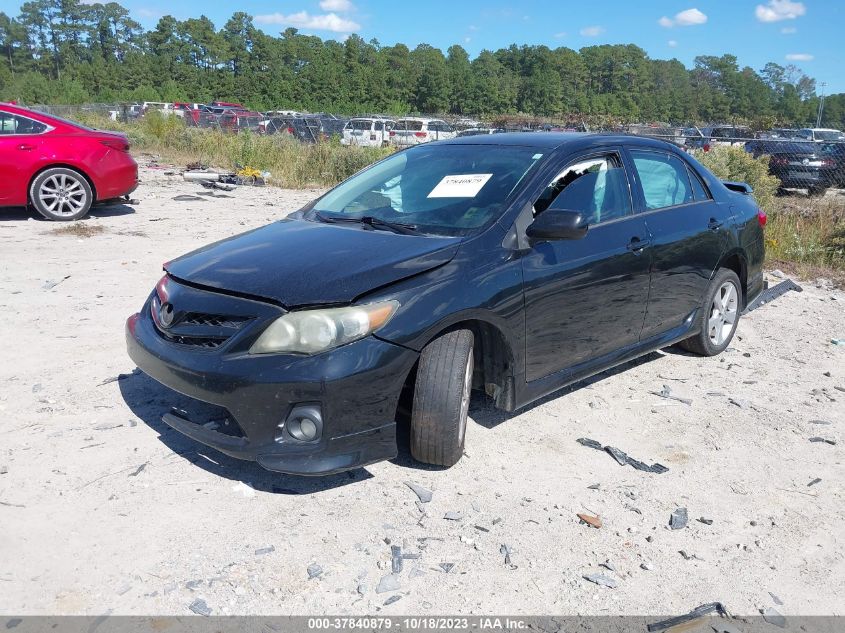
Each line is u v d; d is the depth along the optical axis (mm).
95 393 4645
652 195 5160
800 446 4492
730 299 6047
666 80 185750
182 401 4352
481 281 3828
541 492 3807
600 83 167875
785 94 199875
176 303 3717
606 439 4445
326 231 4227
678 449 4371
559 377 4430
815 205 12750
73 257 8070
